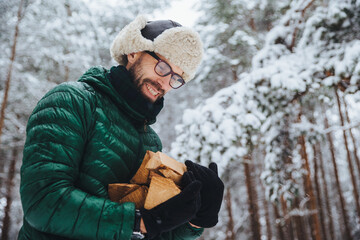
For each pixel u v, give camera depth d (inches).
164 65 38.8
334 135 590.6
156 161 31.9
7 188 334.6
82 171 31.8
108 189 32.0
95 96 35.2
